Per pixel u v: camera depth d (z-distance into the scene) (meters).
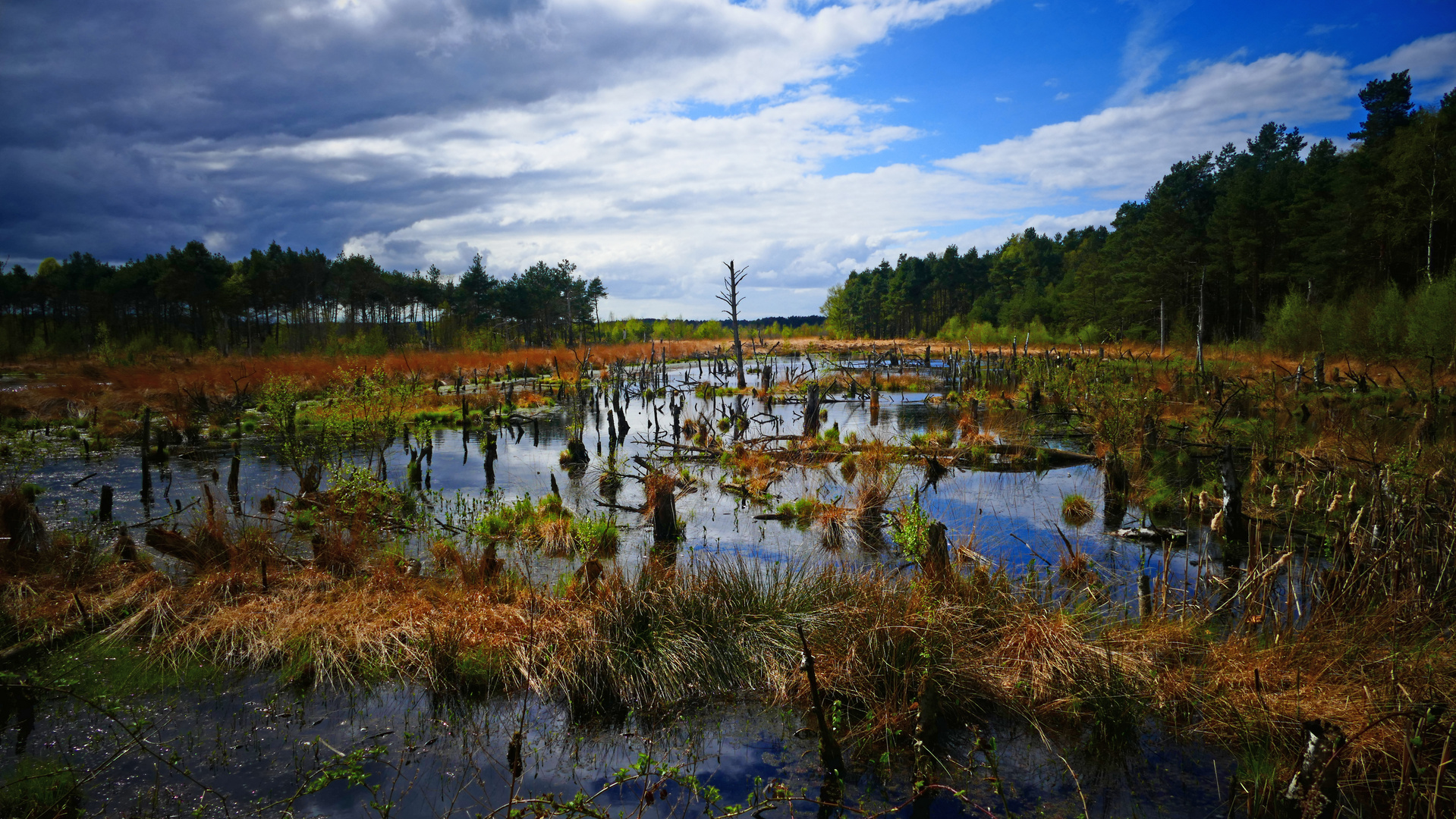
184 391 25.39
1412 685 4.89
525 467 15.96
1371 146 45.38
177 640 6.37
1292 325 36.78
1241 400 20.17
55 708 5.43
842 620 6.17
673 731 5.27
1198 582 6.83
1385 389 21.58
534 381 40.34
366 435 17.70
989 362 42.00
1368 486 9.75
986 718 5.34
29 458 16.06
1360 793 4.31
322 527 9.34
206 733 5.14
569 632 6.20
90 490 12.84
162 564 8.26
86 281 76.19
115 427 19.88
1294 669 5.39
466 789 4.57
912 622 5.82
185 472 14.74
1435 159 36.00
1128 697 5.18
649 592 6.45
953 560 7.70
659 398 32.19
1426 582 6.41
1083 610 6.37
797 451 16.33
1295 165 54.91
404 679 5.94
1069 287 70.31
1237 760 4.78
